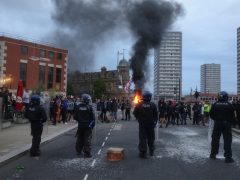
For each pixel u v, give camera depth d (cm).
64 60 6812
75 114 1280
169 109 2972
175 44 9875
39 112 1257
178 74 9919
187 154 1349
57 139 1841
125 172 1004
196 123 3178
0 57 5725
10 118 2525
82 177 936
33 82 6169
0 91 2556
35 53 6247
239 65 10956
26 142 1541
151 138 1292
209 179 925
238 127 2642
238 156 1330
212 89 15400
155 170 1035
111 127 2714
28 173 986
